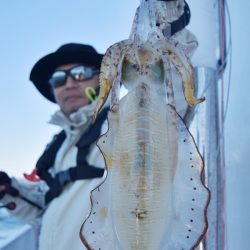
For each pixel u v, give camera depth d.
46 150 2.04
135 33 0.77
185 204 0.68
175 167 0.69
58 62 2.11
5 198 2.09
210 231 1.16
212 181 1.21
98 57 2.08
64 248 1.69
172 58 0.74
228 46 1.47
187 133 0.71
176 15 0.97
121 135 0.71
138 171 0.68
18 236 2.35
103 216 0.69
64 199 1.77
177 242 0.66
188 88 0.73
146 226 0.66
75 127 1.94
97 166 1.78
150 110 0.70
